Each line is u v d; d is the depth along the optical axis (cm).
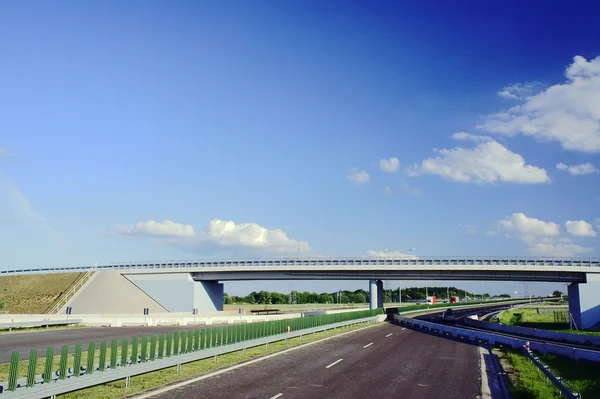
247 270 7569
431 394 1572
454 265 7000
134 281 7888
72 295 7431
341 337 3853
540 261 6681
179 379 1794
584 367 2269
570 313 6294
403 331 4606
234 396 1494
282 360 2392
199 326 5156
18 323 4531
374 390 1622
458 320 7094
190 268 7738
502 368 2195
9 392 1208
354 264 7294
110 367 1603
